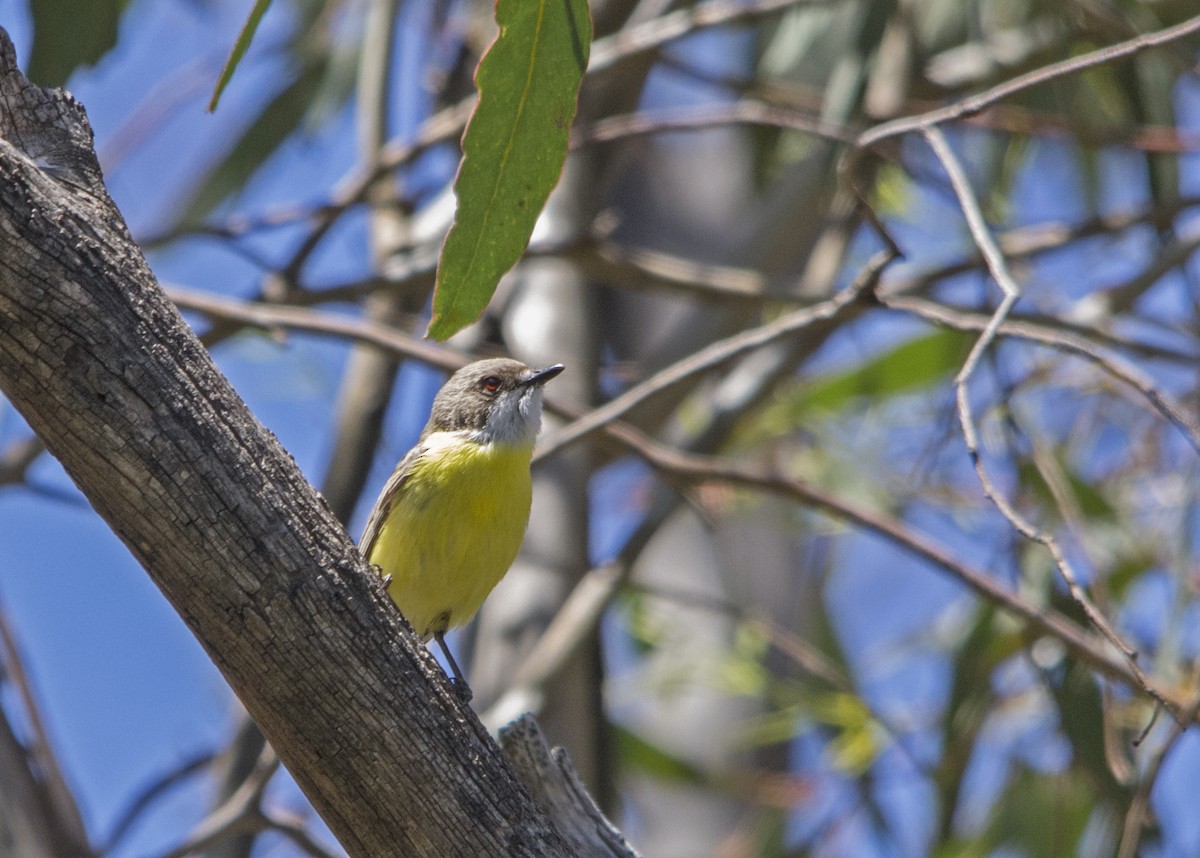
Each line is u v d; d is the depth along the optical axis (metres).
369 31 13.48
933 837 11.34
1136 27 12.45
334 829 5.55
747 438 14.28
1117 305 12.66
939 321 7.70
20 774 10.01
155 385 4.89
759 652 12.95
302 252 11.44
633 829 15.20
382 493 9.14
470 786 5.48
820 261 13.87
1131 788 9.70
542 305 13.03
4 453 11.61
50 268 4.70
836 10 12.72
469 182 5.70
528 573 12.04
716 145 18.59
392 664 5.32
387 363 12.18
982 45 13.38
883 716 12.02
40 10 8.42
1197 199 12.45
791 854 12.73
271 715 5.29
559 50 5.62
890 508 13.41
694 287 11.48
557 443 9.38
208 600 5.08
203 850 9.26
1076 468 12.95
